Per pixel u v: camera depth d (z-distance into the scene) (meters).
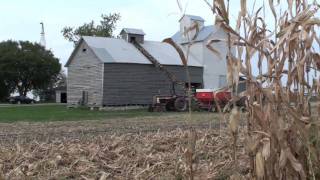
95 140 11.69
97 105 42.81
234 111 3.62
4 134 15.76
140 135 12.42
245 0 3.63
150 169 7.21
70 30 81.38
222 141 9.20
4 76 85.25
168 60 45.53
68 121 24.02
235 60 3.64
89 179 7.02
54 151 9.32
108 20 81.62
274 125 3.53
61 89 83.56
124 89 42.91
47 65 88.50
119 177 7.09
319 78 3.76
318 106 3.79
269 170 3.64
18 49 87.19
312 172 3.65
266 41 3.65
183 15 3.77
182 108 35.59
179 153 8.18
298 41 3.60
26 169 7.75
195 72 47.03
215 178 6.01
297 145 3.70
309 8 3.53
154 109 36.56
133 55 44.09
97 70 43.00
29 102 78.38
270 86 3.64
